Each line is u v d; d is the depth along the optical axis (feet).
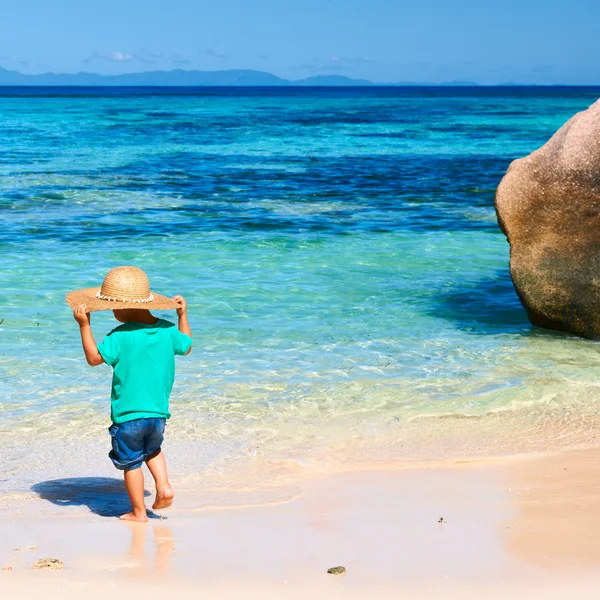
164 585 12.53
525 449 20.61
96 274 40.01
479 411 23.53
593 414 23.30
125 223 54.90
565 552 13.93
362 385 25.71
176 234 51.26
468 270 42.83
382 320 33.42
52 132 149.28
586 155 30.71
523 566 13.29
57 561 13.33
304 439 21.38
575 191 30.76
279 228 54.13
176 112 248.52
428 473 18.90
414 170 92.73
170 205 63.62
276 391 25.08
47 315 32.86
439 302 36.52
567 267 30.76
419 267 43.39
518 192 31.63
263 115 232.94
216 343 29.89
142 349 15.71
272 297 36.68
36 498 17.46
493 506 16.57
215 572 13.08
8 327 31.14
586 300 30.42
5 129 156.25
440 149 122.11
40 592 12.19
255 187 75.97
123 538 14.76
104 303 15.47
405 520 15.71
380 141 136.87
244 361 27.91
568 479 18.34
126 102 348.18
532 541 14.47
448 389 25.38
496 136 150.82
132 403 15.66
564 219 30.99
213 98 447.42
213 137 141.69
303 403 24.09
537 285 31.32
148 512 16.42
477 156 110.93
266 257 45.03
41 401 24.02
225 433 21.76
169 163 96.22
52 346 29.14
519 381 26.08
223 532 15.06
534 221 31.50
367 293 37.81
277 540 14.58
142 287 15.80
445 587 12.43
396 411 23.50
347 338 30.86
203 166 93.76
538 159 31.63
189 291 37.35
